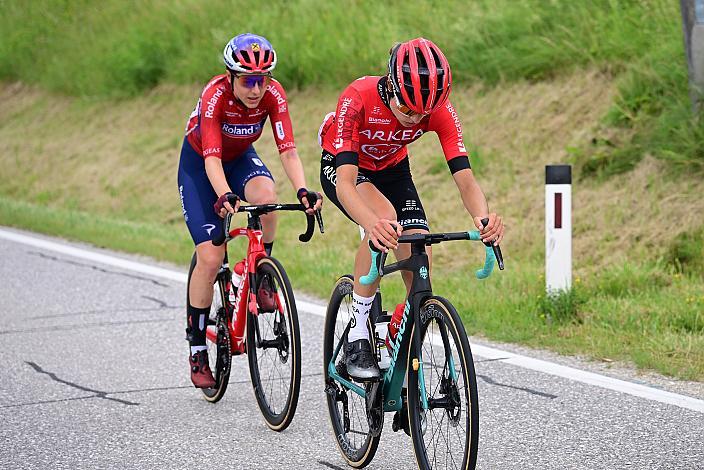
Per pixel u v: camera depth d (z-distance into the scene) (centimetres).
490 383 1952
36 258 3566
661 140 3080
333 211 3697
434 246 3162
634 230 2834
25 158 5494
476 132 3666
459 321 1314
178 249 3516
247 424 1795
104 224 4084
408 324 1412
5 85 6812
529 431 1669
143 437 1723
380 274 1363
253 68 1761
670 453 1534
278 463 1586
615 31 3622
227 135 1920
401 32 4503
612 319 2272
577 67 3641
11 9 7344
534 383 1936
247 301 1831
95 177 4894
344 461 1594
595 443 1594
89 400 1950
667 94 3225
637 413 1728
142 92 5606
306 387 2012
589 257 2819
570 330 2253
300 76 4788
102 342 2402
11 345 2394
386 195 1623
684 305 2312
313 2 5119
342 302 1659
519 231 3077
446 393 1358
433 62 1335
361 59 4534
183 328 2527
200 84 5291
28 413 1867
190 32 5688
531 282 2623
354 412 1670
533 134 3494
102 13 6662
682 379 1914
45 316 2694
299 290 2894
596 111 3406
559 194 2347
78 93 6062
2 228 4312
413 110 1339
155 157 4809
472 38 4075
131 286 3050
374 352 1520
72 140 5469
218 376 1905
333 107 4472
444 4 4534
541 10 3950
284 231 3659
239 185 2003
